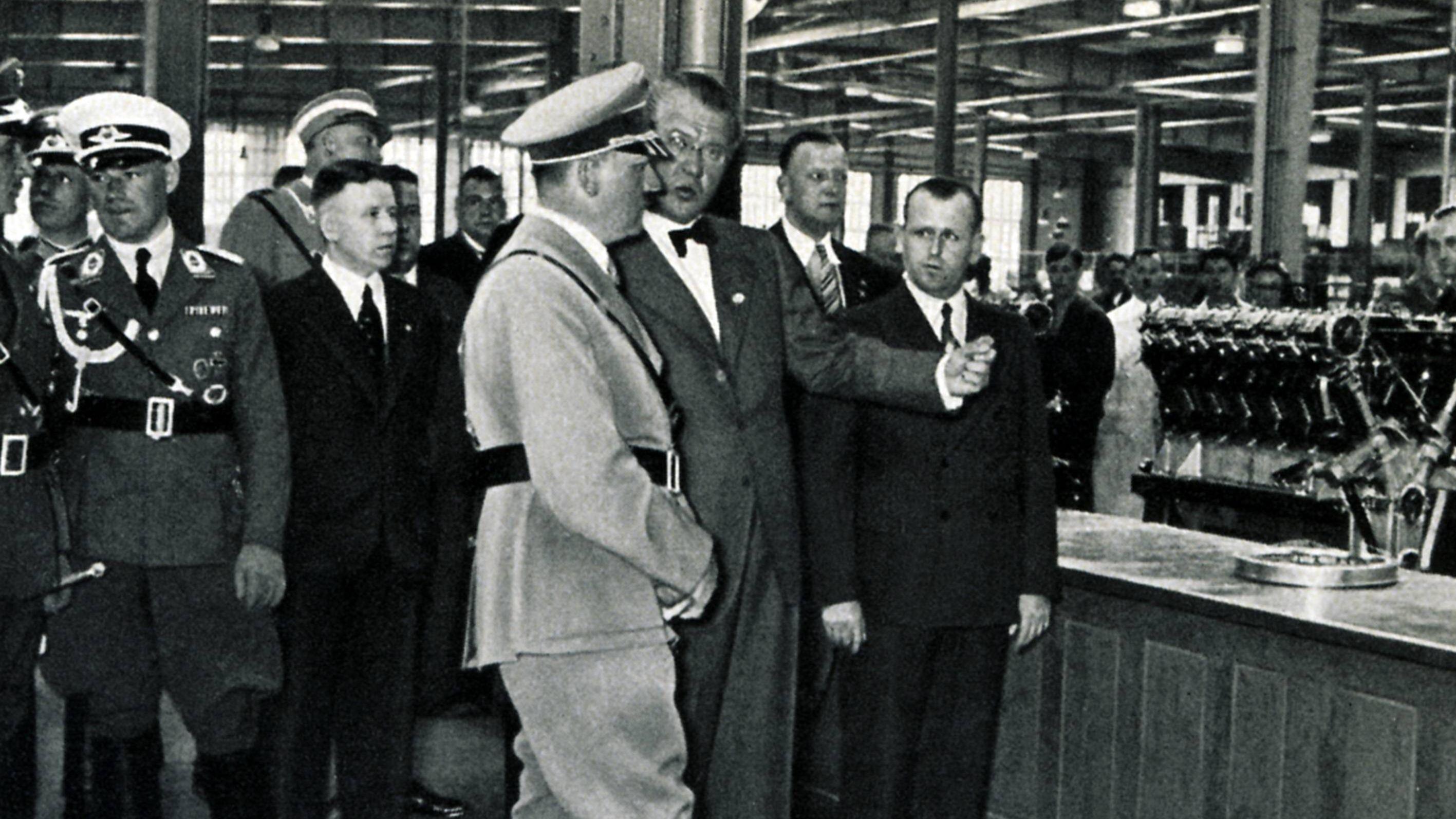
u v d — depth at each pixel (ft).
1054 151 138.31
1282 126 61.41
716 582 9.63
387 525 12.83
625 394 9.19
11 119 11.82
